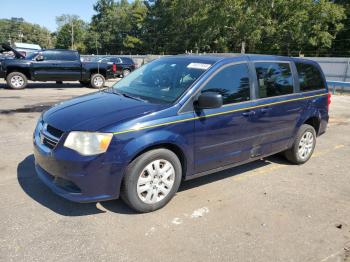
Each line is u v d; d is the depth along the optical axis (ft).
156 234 11.63
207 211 13.38
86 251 10.57
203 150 14.01
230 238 11.60
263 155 16.93
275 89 16.94
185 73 14.67
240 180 16.69
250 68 15.84
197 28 162.61
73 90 50.98
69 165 11.51
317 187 16.29
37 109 32.65
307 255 10.87
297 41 125.49
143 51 257.96
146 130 12.17
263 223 12.67
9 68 49.11
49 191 14.42
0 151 19.36
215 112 14.06
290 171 18.34
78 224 12.02
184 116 13.14
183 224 12.34
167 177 13.14
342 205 14.47
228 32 141.79
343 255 10.93
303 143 19.29
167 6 223.92
